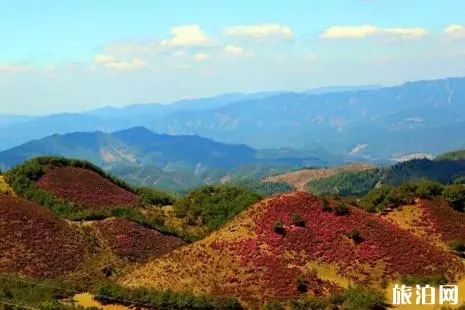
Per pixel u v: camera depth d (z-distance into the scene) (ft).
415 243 345.10
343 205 361.92
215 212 550.77
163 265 328.49
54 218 455.63
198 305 282.97
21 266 382.01
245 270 312.91
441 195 439.63
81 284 337.72
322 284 305.73
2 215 431.43
